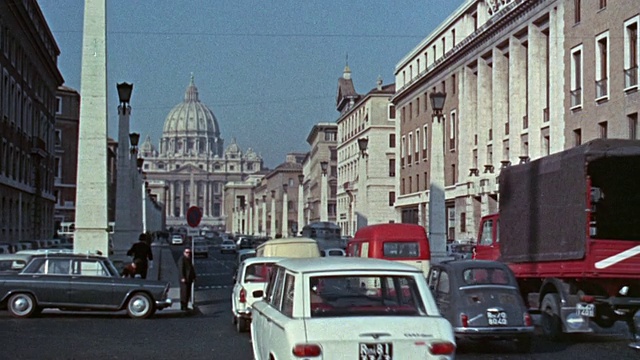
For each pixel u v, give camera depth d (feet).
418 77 229.45
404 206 250.16
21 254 75.20
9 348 47.73
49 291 66.28
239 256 93.56
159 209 426.92
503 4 169.58
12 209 181.68
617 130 118.93
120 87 119.55
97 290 67.15
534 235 57.21
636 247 50.29
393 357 24.91
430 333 25.45
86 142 80.64
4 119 167.32
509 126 162.40
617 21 119.24
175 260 186.19
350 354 24.80
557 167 53.83
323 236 167.22
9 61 171.83
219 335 57.16
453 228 198.70
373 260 29.14
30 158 207.41
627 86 115.96
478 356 46.55
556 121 140.67
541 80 151.02
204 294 102.27
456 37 200.34
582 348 50.06
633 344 49.60
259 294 41.93
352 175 323.37
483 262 49.62
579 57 133.28
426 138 226.79
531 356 46.47
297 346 24.72
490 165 171.32
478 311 46.78
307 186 481.05
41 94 227.40
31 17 201.46
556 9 140.87
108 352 47.24
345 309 26.61
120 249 118.21
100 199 80.59
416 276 27.78
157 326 63.21
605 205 56.34
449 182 203.62
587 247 50.01
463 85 192.34
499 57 170.50
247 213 525.34
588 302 51.11
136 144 151.43
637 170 54.39
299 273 27.35
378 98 288.92
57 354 45.91
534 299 57.41
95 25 80.89
